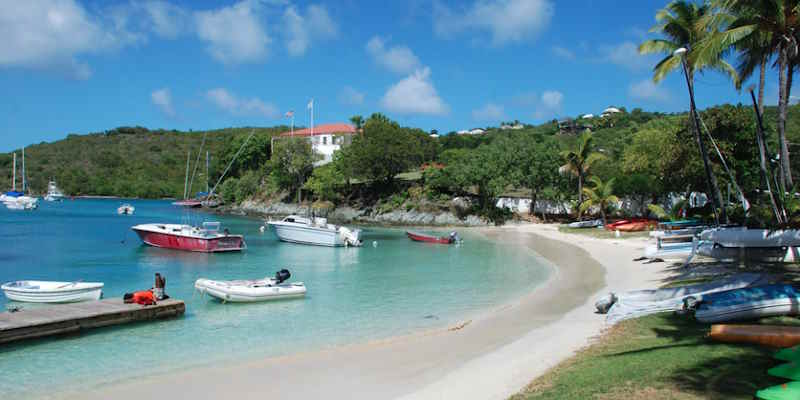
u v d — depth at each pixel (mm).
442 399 10383
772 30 21375
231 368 13406
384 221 77688
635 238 44375
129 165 147750
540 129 147875
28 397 11617
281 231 48188
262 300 22094
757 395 8055
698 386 8914
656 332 13328
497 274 30281
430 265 34531
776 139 48000
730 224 25547
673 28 29281
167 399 11320
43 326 15969
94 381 12578
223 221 76312
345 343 15883
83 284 22422
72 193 133250
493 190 67000
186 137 173250
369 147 80312
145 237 42094
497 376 11523
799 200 21438
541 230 61219
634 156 59312
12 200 100312
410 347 15008
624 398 8734
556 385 10039
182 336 16703
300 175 91562
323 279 28656
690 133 42219
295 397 11188
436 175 79188
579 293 22328
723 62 28062
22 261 34656
